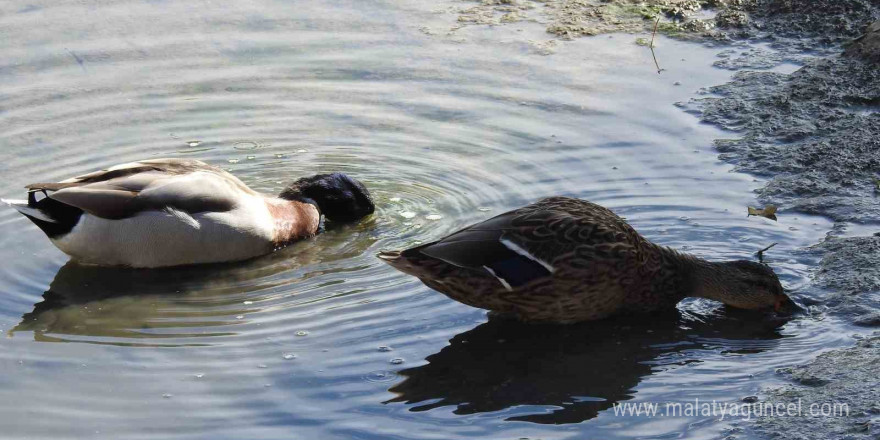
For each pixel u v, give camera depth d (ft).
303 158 14.37
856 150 14.12
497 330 12.67
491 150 14.35
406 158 14.34
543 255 12.59
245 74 15.23
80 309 12.96
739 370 12.28
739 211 13.58
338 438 11.94
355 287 13.12
